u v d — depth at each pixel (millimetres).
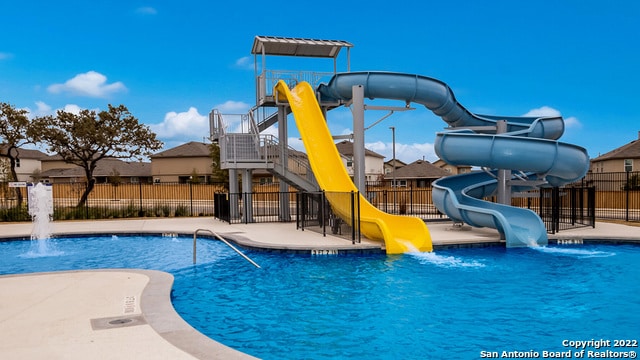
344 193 14930
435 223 19000
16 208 23297
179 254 13344
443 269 10641
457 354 5734
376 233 13750
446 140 14867
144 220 22484
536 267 10812
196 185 41375
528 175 18812
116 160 63156
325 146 17250
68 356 4695
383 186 49125
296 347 6004
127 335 5316
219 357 4621
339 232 15680
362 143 16984
